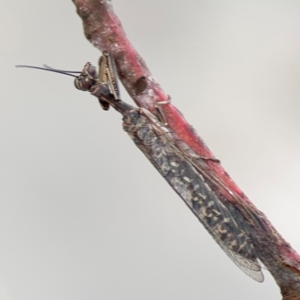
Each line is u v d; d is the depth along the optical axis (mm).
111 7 124
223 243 125
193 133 127
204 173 127
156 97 125
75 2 123
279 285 121
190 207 127
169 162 128
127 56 124
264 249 123
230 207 126
